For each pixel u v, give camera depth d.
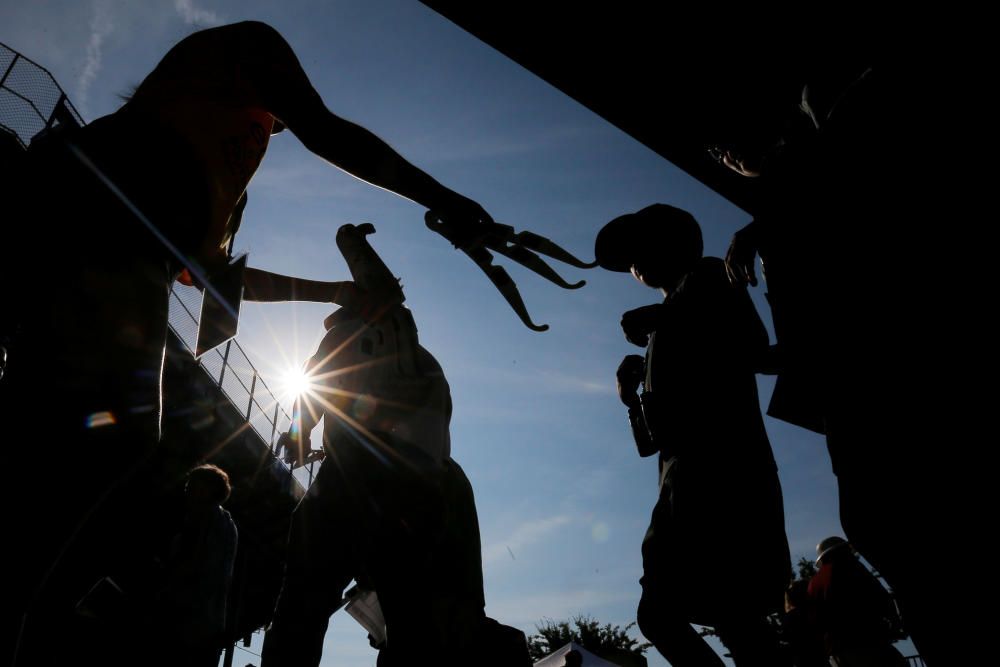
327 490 1.73
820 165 1.27
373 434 1.76
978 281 1.00
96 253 0.94
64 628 1.04
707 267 2.04
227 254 1.29
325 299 1.95
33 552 0.81
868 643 3.44
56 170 0.96
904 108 1.17
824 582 3.69
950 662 0.94
